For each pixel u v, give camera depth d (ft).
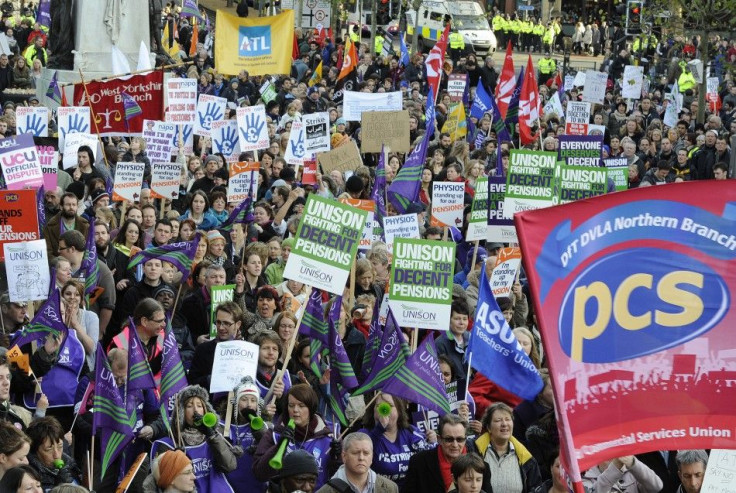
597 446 43.60
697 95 250.98
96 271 85.56
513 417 68.33
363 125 141.90
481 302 70.03
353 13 393.29
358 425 73.00
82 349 74.64
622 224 43.39
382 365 69.00
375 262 95.96
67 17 201.46
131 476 57.06
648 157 177.47
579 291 43.42
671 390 43.70
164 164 120.67
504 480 63.41
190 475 55.52
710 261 43.29
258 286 94.63
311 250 72.69
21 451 54.75
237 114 136.15
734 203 42.98
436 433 66.90
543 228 43.32
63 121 138.82
